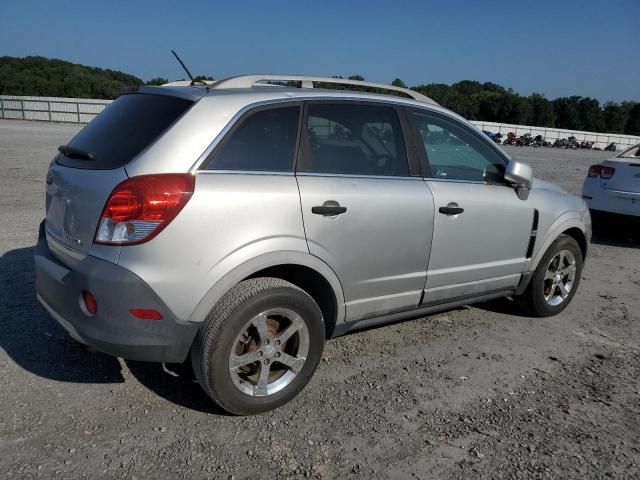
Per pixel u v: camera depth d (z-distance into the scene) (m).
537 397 3.55
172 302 2.78
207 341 2.87
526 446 3.00
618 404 3.52
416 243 3.71
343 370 3.75
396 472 2.73
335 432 3.02
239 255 2.90
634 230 9.40
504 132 50.97
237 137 3.02
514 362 4.05
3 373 3.42
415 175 3.78
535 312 4.91
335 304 3.43
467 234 4.01
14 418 2.97
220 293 2.89
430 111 3.97
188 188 2.77
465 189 4.01
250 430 3.00
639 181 7.93
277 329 3.22
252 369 3.23
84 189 2.91
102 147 3.09
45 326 4.10
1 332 3.97
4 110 41.16
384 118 3.70
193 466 2.68
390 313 3.81
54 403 3.13
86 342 2.87
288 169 3.18
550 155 33.47
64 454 2.70
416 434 3.05
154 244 2.71
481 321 4.83
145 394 3.29
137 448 2.78
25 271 5.27
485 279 4.29
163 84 3.61
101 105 38.88
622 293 5.97
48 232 3.40
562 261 4.97
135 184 2.72
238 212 2.90
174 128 2.87
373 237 3.46
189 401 3.25
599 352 4.33
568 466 2.85
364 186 3.44
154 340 2.81
